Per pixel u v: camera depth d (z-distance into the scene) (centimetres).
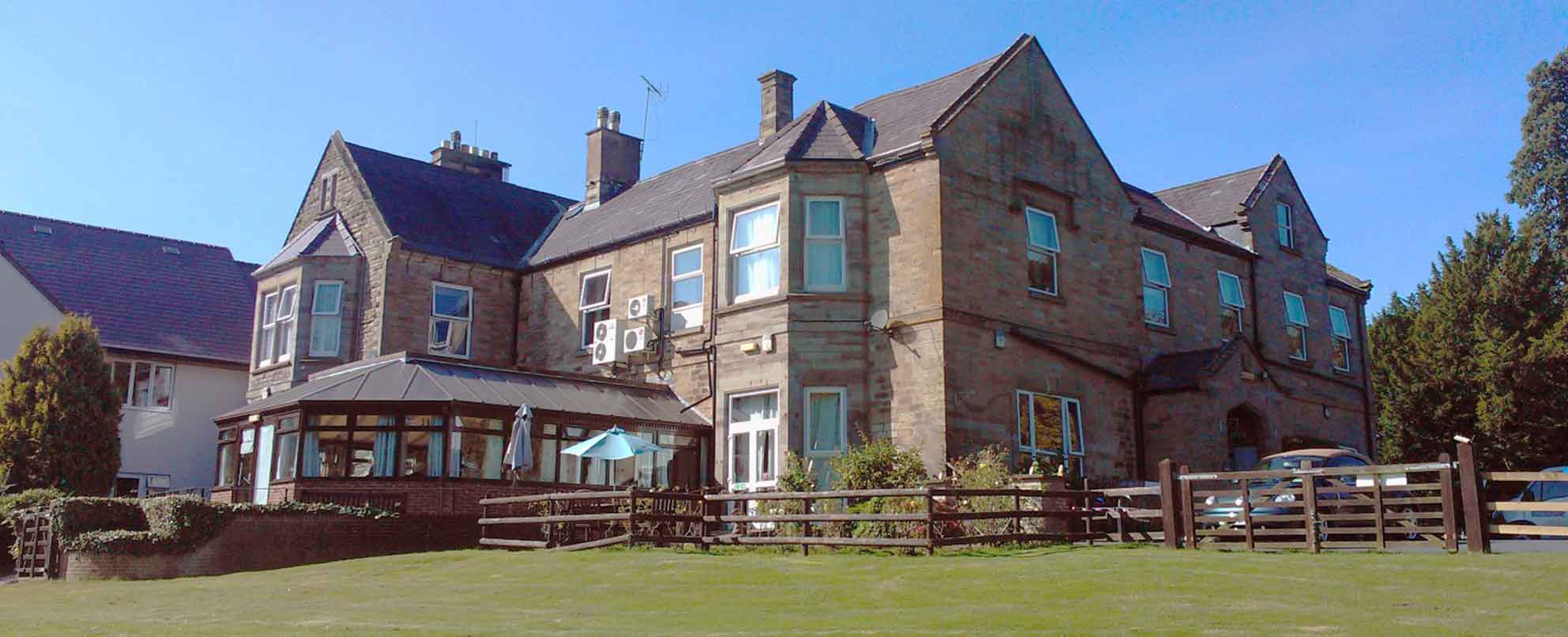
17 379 2942
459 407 2323
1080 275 2641
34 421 2903
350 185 3244
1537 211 4581
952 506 1931
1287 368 3142
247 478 2509
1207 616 1179
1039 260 2569
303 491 2288
